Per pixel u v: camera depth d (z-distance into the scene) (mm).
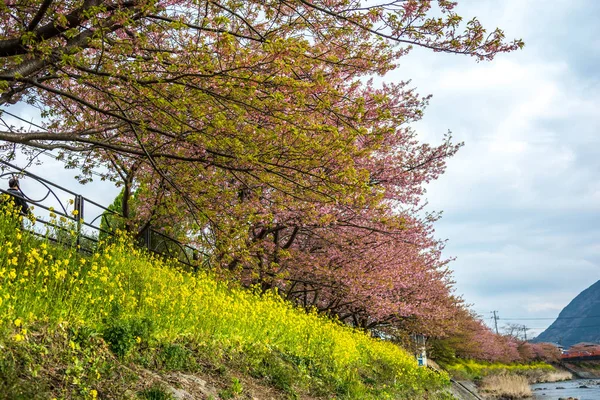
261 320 11898
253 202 11812
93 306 7551
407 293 24547
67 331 6707
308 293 23766
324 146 8719
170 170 10383
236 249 10492
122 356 7043
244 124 9438
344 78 11961
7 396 4727
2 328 5723
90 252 11445
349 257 17891
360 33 9188
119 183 13500
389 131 8461
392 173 16422
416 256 21812
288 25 8070
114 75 7625
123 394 6086
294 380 10344
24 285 7008
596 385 65312
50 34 7742
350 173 8578
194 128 8320
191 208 9859
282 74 8250
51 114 11258
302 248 19203
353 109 8344
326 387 11359
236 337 10383
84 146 10555
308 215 13016
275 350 11633
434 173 17828
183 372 8039
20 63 7531
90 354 6555
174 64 7887
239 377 9133
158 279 10070
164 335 8328
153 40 9086
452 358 45500
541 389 59625
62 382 5770
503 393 43906
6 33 9812
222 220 10383
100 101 10422
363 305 20375
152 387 6578
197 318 9375
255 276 11562
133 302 8242
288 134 8922
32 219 8859
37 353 5930
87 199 11664
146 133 8922
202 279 11250
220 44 7383
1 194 9492
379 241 17531
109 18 7891
